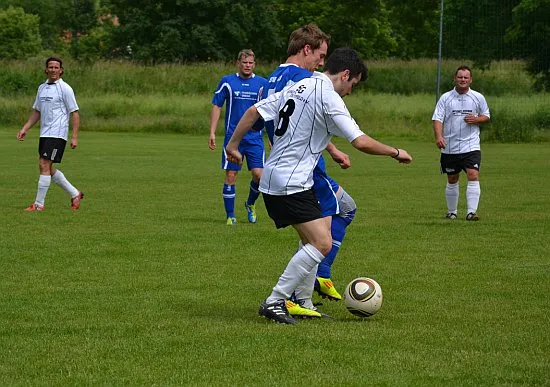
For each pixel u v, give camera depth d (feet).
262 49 277.64
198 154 108.17
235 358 22.74
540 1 146.00
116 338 24.94
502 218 53.62
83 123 153.79
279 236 45.65
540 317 27.66
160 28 265.13
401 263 37.99
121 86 199.11
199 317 27.73
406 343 24.27
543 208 59.21
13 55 331.57
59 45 379.96
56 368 21.95
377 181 78.28
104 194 66.69
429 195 67.26
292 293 28.60
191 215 54.70
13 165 90.99
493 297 30.96
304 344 24.17
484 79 155.22
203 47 263.90
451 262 38.22
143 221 51.49
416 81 211.41
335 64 27.91
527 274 35.35
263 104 27.30
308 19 274.57
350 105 172.96
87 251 40.65
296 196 26.86
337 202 30.12
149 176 81.82
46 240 43.91
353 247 42.24
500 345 24.08
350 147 126.41
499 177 82.02
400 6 232.12
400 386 20.38
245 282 33.71
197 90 202.08
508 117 136.67
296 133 26.66
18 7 342.23
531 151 115.03
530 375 21.24
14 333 25.61
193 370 21.66
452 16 152.25
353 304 27.50
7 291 31.89
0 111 159.22
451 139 53.36
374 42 273.54
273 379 20.89
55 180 57.31
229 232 47.03
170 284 33.19
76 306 29.32
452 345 24.08
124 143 126.21
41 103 56.70
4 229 47.78
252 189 51.34
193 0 263.08
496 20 151.94
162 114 164.96
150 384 20.61
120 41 272.10
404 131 144.66
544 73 151.02
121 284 33.19
